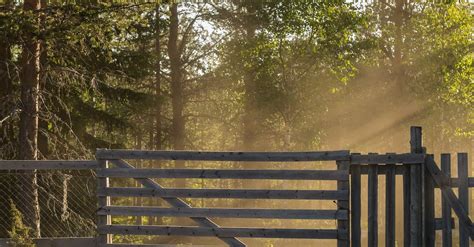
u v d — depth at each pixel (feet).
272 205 133.18
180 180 147.64
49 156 87.20
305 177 46.29
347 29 124.06
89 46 76.13
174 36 144.25
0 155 78.38
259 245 100.12
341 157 45.85
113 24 69.41
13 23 65.82
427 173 46.01
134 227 48.37
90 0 69.10
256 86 132.16
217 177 47.39
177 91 145.18
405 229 46.09
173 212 47.91
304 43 127.95
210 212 47.42
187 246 48.73
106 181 48.60
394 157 45.52
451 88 121.80
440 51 119.44
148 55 104.47
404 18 129.70
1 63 78.74
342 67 125.80
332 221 112.16
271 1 124.57
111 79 103.86
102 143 103.24
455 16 118.93
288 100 127.85
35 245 49.78
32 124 71.72
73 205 70.03
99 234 48.73
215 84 142.82
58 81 79.92
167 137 147.43
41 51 73.72
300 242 102.06
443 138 151.33
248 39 132.16
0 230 57.62
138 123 145.28
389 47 131.13
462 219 45.37
